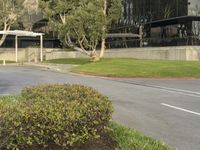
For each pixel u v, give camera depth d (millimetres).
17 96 14445
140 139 8414
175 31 49969
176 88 22625
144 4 54250
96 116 6809
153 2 52875
